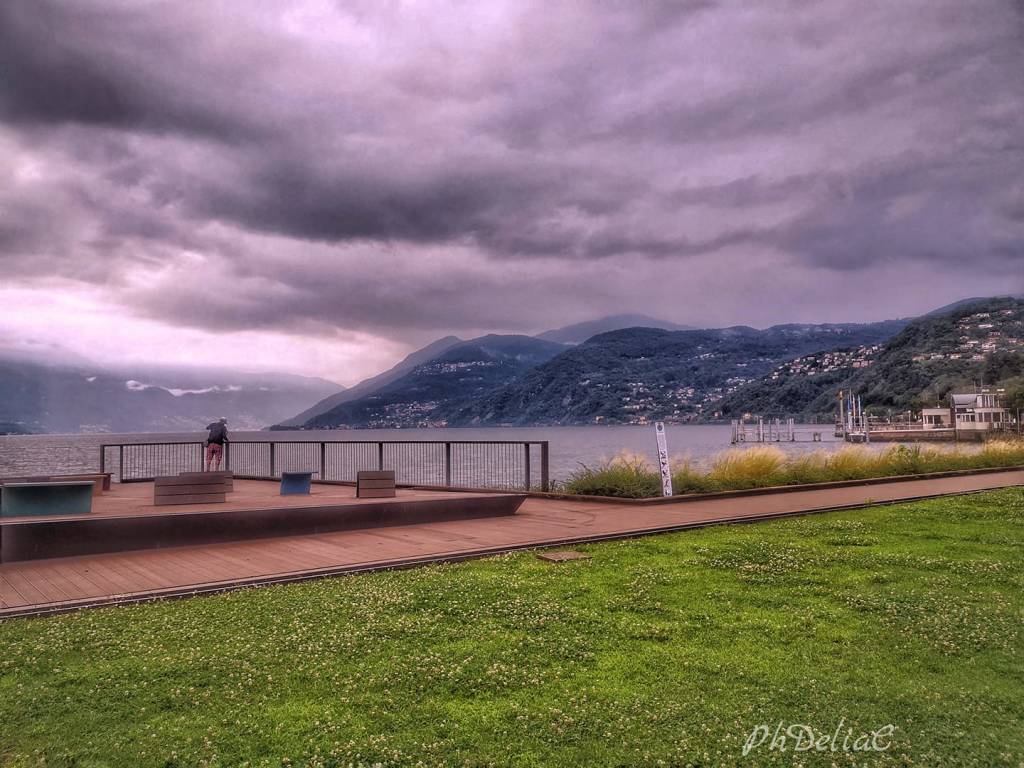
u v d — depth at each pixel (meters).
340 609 7.36
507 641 6.30
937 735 4.53
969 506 15.56
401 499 13.91
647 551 10.60
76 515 10.93
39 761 4.13
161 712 4.85
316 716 4.77
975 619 6.88
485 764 4.14
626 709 4.89
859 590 8.04
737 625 6.75
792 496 18.08
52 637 6.42
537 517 14.34
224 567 9.41
